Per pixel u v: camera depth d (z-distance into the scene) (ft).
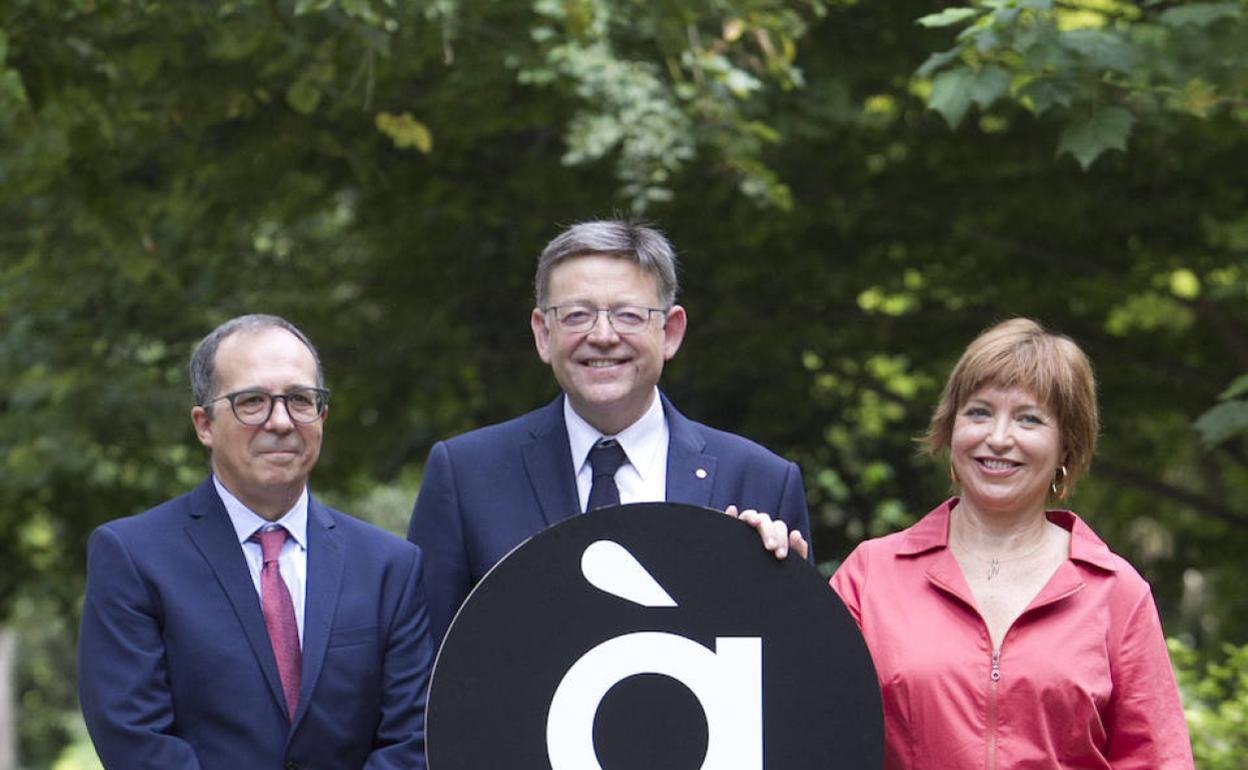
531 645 15.76
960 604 16.92
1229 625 54.29
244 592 16.92
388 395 49.01
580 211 41.75
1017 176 40.19
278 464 16.85
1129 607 16.81
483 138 42.57
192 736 16.60
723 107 33.19
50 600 60.70
